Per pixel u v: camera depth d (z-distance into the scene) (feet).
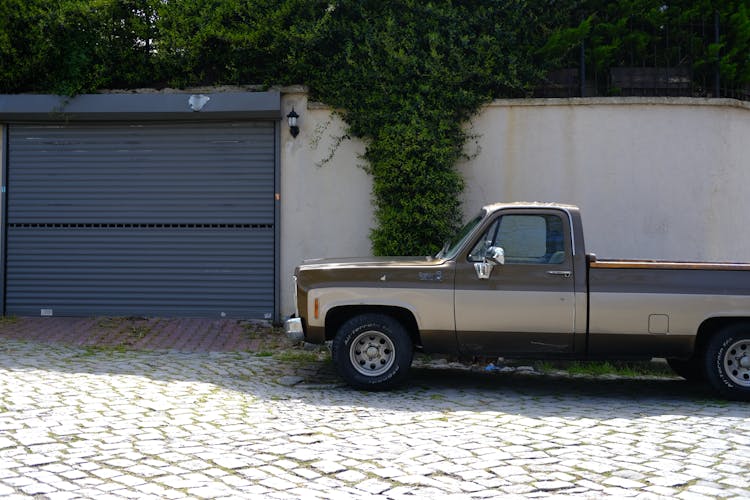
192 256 40.70
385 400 26.20
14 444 19.77
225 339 36.86
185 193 40.65
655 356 26.94
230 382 28.55
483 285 27.04
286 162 40.34
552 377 31.73
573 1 40.42
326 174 40.16
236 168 40.50
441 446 20.33
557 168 39.14
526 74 39.47
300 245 40.32
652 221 38.91
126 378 28.35
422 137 36.99
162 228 40.70
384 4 40.01
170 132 40.65
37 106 39.63
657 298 26.48
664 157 38.88
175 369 30.53
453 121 38.83
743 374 26.89
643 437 21.58
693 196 38.88
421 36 39.34
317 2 39.68
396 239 37.55
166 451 19.62
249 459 19.07
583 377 31.91
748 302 26.40
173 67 40.42
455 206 38.14
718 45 40.50
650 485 17.48
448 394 27.50
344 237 40.09
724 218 39.27
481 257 27.20
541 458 19.39
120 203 40.83
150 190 40.70
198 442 20.51
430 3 38.83
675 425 23.15
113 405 24.18
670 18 41.37
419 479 17.69
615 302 26.55
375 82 38.88
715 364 26.84
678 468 18.71
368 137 39.65
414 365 33.09
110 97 39.68
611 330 26.61
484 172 39.40
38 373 28.53
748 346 26.81
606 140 38.96
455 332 27.17
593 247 38.96
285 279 40.34
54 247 41.09
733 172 39.45
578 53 40.73
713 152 38.96
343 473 18.06
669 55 41.57
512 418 23.76
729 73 40.93
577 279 26.73
